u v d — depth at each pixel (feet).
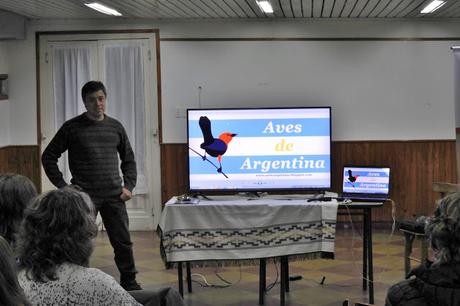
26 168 26.17
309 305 15.52
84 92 15.20
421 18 25.27
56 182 15.26
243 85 25.77
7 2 21.12
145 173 26.00
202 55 25.71
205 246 15.31
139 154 25.99
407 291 7.00
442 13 24.00
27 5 21.79
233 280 18.11
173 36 25.64
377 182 16.80
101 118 15.37
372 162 25.75
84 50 25.84
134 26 25.66
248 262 15.61
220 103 25.81
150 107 25.86
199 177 17.80
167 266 15.47
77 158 15.16
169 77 25.73
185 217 15.30
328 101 25.75
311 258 15.24
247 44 25.64
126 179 15.81
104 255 21.56
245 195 17.44
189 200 15.92
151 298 7.97
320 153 17.89
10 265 4.61
